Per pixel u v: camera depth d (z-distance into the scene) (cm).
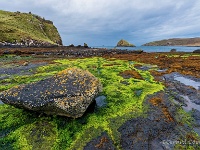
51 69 2511
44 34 13675
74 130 972
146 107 1207
